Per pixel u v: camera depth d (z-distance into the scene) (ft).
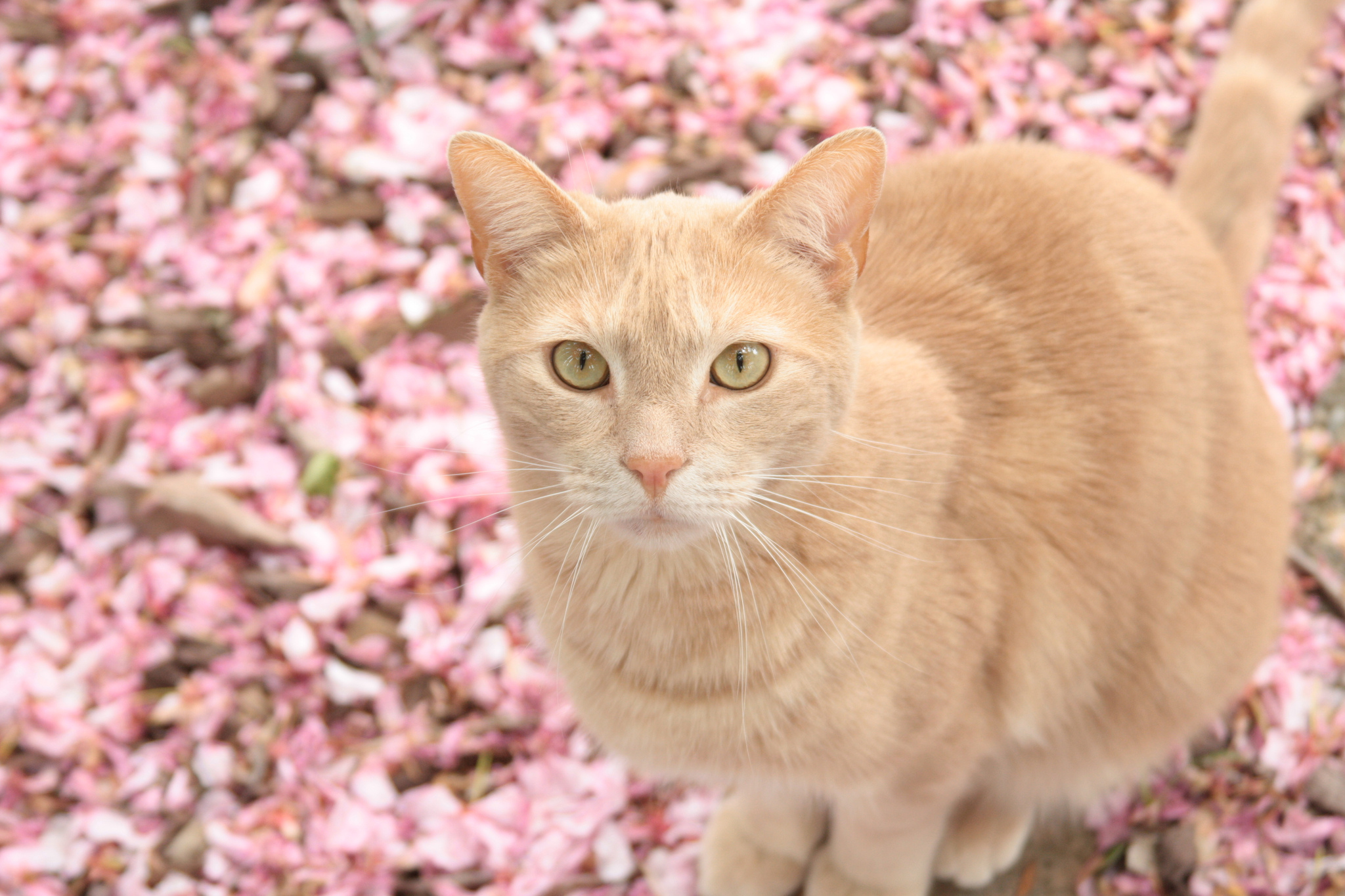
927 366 5.75
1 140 10.68
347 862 7.55
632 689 5.69
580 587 5.46
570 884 7.51
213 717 8.06
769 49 10.68
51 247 10.09
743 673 5.41
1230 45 8.26
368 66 10.77
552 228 4.79
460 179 4.75
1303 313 9.33
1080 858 7.57
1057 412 5.90
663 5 11.17
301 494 8.92
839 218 4.77
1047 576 5.97
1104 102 10.38
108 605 8.54
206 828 7.65
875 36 10.81
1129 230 6.29
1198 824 7.45
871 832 6.59
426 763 8.03
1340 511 8.89
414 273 9.97
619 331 4.58
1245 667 6.88
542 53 10.77
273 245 9.95
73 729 7.97
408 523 8.93
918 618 5.45
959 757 6.12
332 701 8.23
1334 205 9.84
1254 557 6.55
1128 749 6.89
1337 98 10.32
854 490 5.19
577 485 4.76
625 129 10.46
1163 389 6.03
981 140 10.16
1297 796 7.56
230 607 8.41
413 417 9.23
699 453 4.60
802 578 5.19
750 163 10.11
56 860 7.59
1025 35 10.66
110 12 11.24
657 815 7.73
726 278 4.64
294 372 9.38
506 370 4.88
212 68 10.73
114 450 9.20
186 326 9.67
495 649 8.29
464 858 7.58
